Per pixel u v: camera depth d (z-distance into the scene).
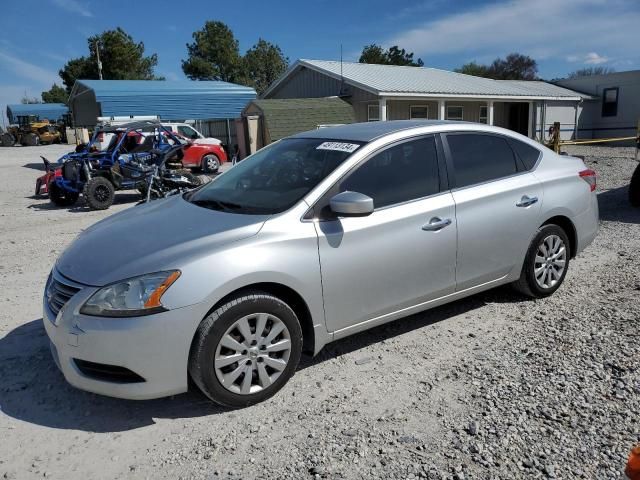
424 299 4.11
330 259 3.56
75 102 29.23
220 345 3.21
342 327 3.73
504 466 2.73
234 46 63.91
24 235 9.38
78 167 12.48
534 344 4.06
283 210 3.55
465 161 4.37
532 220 4.64
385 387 3.56
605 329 4.23
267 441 3.04
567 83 32.06
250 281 3.25
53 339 3.26
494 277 4.53
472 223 4.23
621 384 3.41
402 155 4.05
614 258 6.15
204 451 2.98
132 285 3.09
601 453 2.79
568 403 3.24
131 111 22.34
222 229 3.43
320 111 20.61
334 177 3.72
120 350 3.04
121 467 2.88
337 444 2.98
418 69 28.75
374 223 3.74
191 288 3.10
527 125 29.73
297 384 3.64
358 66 26.20
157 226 3.70
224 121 26.17
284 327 3.43
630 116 29.67
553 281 4.97
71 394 3.63
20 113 52.34
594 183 5.29
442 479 2.66
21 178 20.75
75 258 3.53
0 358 4.18
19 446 3.09
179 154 13.80
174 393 3.18
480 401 3.32
